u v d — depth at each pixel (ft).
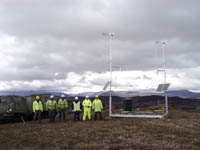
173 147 27.73
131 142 30.40
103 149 27.04
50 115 54.49
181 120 53.78
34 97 69.10
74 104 54.60
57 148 27.89
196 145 28.96
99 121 53.11
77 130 39.96
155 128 41.75
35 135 36.27
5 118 59.00
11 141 32.19
